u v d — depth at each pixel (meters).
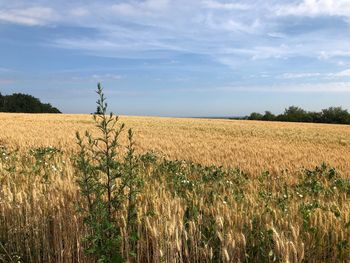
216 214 5.61
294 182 9.90
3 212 5.91
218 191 7.89
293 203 6.42
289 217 5.52
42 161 10.89
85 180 4.54
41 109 111.81
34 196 6.09
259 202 6.79
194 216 5.51
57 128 29.27
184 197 7.23
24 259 5.41
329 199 7.48
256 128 39.84
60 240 5.14
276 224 5.39
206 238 4.98
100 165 4.50
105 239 4.33
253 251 4.83
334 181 9.77
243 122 57.62
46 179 7.79
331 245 4.91
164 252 4.56
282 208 6.19
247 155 15.95
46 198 6.21
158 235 4.67
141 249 4.95
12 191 7.20
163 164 10.89
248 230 5.16
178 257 4.60
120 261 4.21
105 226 4.35
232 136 28.30
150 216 5.41
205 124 44.84
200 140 23.44
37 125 32.84
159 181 8.66
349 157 16.77
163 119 55.81
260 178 10.12
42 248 5.48
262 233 4.97
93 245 4.46
